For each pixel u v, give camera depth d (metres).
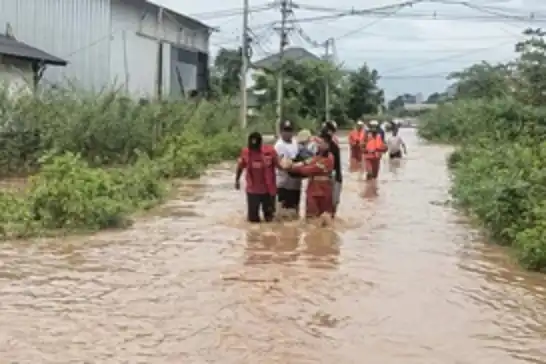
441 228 13.27
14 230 11.60
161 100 29.48
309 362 6.23
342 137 56.62
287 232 12.54
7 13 27.09
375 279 9.23
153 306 7.82
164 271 9.46
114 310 7.64
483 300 8.35
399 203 16.81
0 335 6.77
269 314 7.59
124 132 22.97
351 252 10.93
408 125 102.44
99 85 32.56
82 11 31.28
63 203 12.27
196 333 6.92
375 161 22.36
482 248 11.41
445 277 9.44
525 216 11.21
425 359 6.38
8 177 19.67
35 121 20.64
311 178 13.55
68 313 7.51
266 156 13.31
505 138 22.80
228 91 57.16
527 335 7.11
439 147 45.19
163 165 21.69
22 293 8.28
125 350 6.42
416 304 8.12
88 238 11.64
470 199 14.12
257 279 9.09
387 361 6.30
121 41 35.03
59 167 13.05
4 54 22.73
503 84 44.97
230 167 26.59
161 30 39.19
